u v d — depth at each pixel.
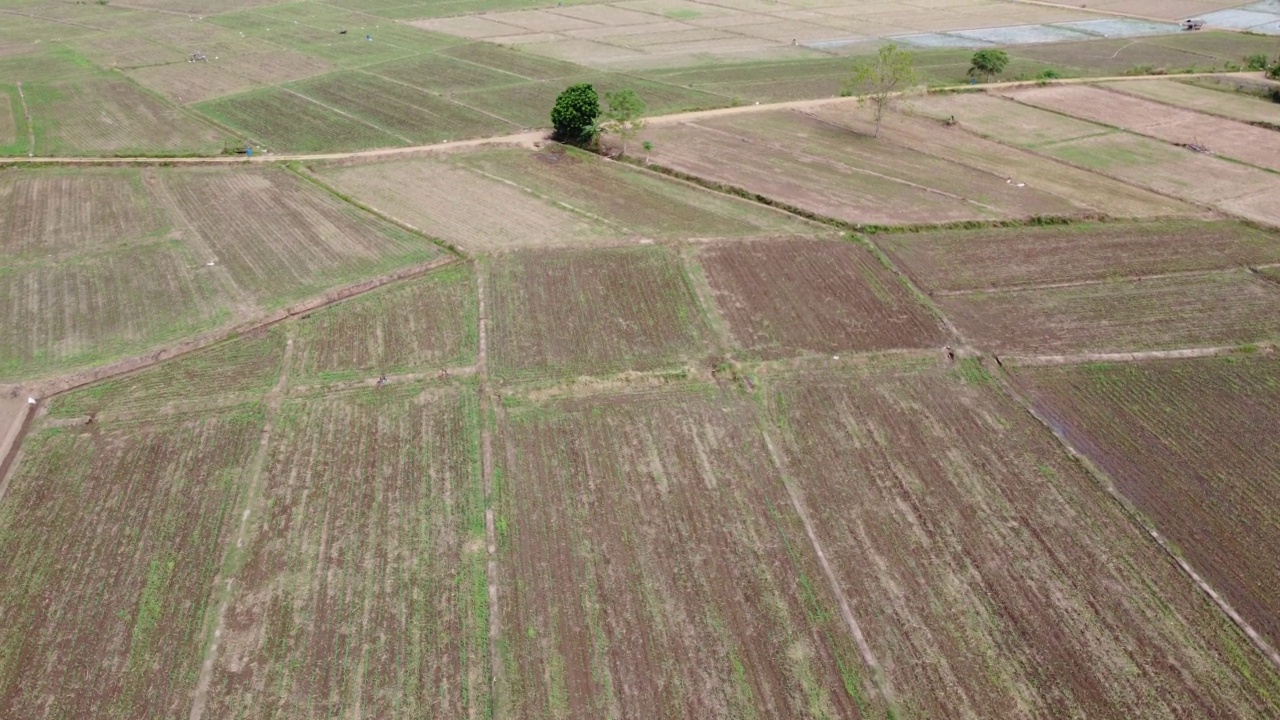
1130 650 20.69
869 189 47.59
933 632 21.22
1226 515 24.77
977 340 33.31
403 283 37.44
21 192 47.22
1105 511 24.97
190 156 53.12
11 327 34.03
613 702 19.47
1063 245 41.16
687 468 26.73
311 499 25.42
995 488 25.94
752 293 36.62
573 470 26.62
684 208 45.25
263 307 35.34
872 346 32.88
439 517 24.77
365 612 21.67
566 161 52.31
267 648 20.69
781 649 20.77
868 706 19.39
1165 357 32.22
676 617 21.61
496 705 19.25
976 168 50.84
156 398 30.00
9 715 19.03
